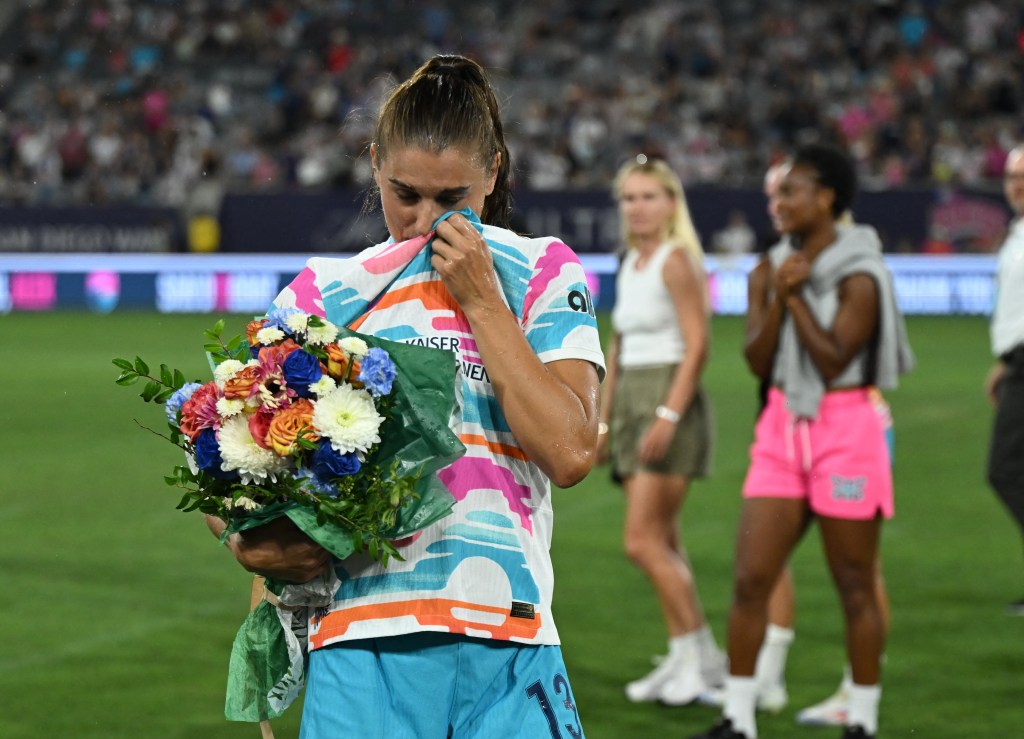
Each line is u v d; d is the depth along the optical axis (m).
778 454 18.89
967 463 42.94
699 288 21.67
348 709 9.66
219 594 27.62
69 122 114.31
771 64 119.62
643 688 21.64
